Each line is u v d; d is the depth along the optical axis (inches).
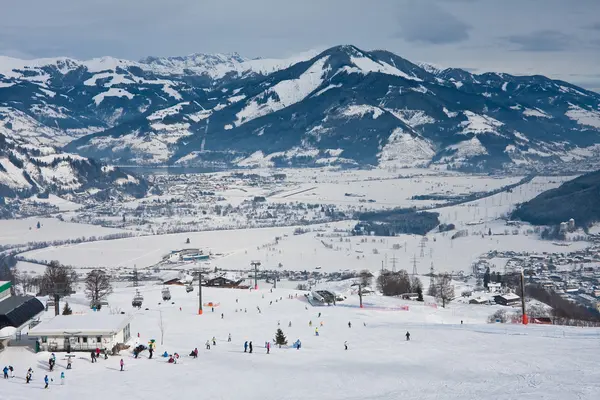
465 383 6112.2
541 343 7480.3
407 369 6707.7
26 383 6363.2
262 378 6535.4
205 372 6752.0
